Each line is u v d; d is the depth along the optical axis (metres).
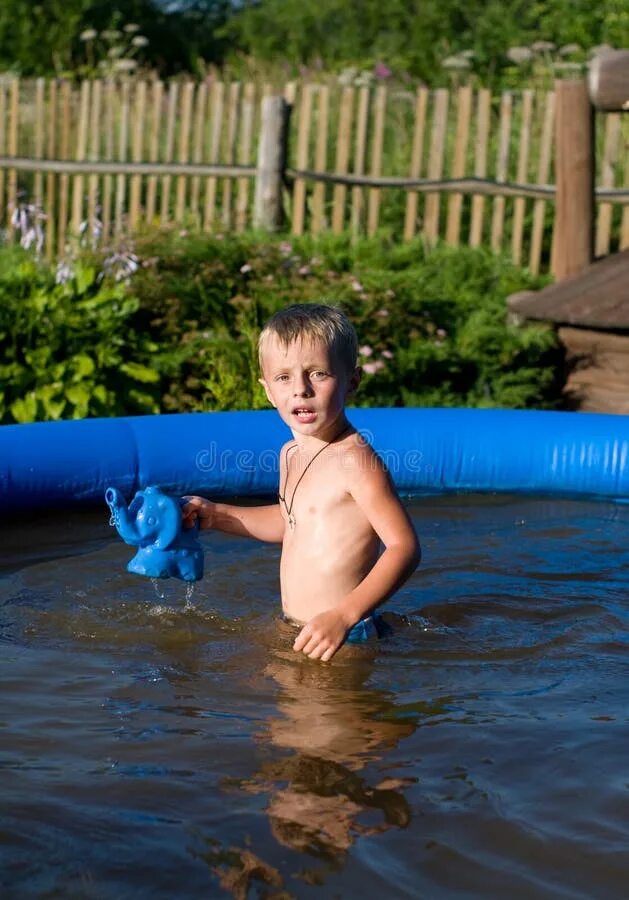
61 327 5.97
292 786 2.39
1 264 7.43
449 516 4.73
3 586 3.71
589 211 7.06
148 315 6.54
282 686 2.94
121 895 2.01
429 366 6.35
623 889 2.04
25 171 9.15
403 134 8.77
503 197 7.66
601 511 4.87
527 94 7.74
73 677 2.97
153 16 16.06
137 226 7.79
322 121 8.10
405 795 2.36
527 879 2.07
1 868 2.08
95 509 4.71
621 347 6.38
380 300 6.47
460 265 7.28
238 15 16.03
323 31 14.17
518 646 3.26
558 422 5.16
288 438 5.04
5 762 2.48
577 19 11.84
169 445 4.86
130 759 2.50
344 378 3.27
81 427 4.80
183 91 8.56
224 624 3.39
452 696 2.89
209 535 4.36
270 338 3.26
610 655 3.21
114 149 9.30
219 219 8.20
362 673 3.03
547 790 2.39
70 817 2.25
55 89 9.21
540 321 6.65
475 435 5.12
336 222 8.02
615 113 7.32
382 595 3.06
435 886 2.04
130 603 3.56
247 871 2.08
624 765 2.51
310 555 3.35
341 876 2.07
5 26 14.58
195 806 2.30
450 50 12.27
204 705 2.81
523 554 4.21
